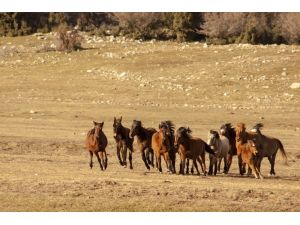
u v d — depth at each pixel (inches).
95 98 2185.0
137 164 1285.7
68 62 2731.3
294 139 1612.9
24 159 1285.7
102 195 910.4
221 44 3031.5
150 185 966.4
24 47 3019.2
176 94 2223.2
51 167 1175.0
